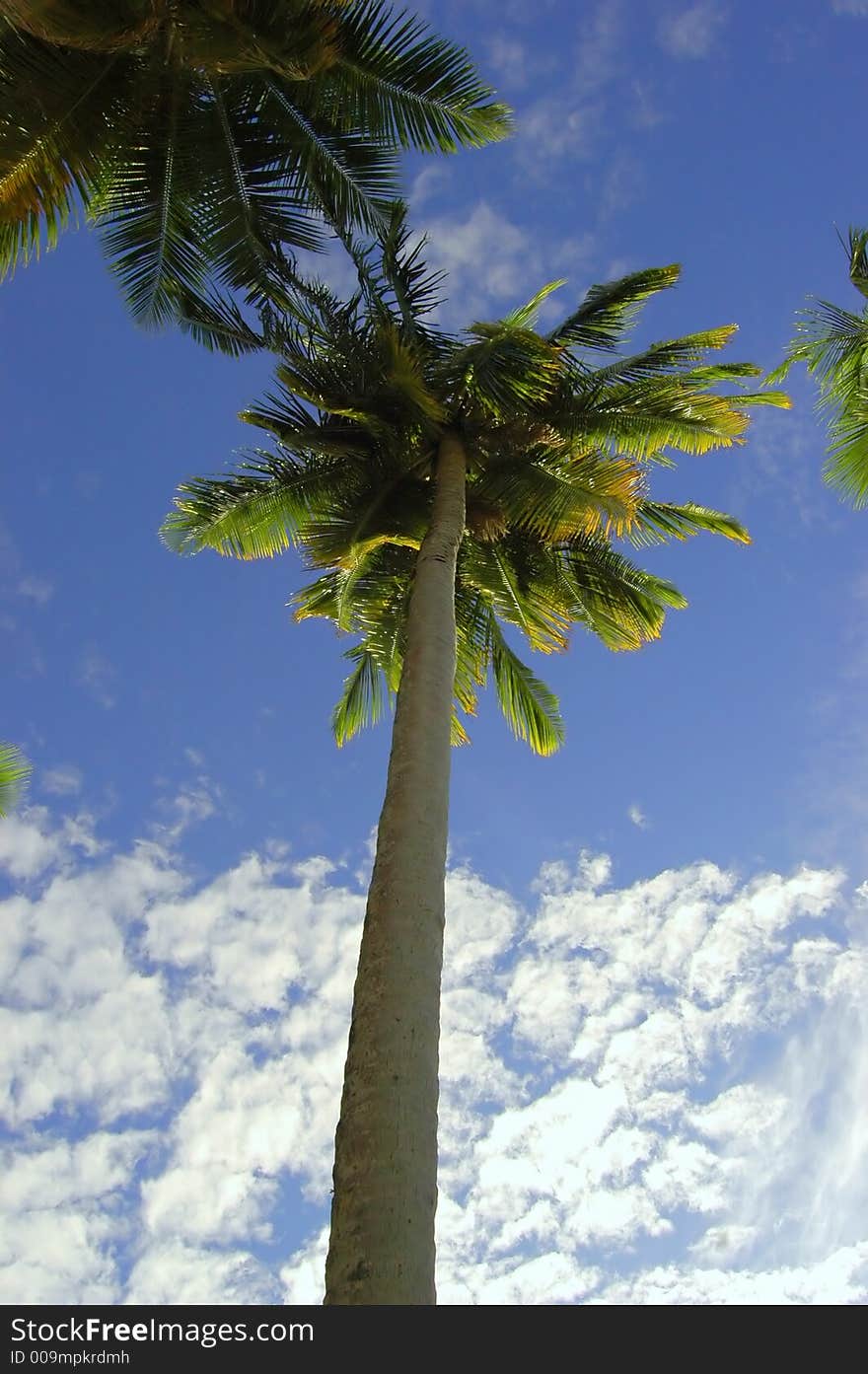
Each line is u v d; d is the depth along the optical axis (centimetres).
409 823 798
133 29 1026
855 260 1327
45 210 1104
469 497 1345
